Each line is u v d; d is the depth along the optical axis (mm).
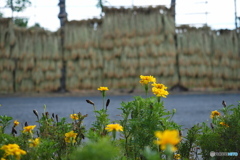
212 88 14484
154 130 2430
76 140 2590
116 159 2082
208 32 14492
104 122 2621
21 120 6547
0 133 2398
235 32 14727
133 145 2549
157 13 14133
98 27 14070
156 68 14117
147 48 14109
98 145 1359
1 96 13336
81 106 9109
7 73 13844
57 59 14016
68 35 14039
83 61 14008
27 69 13922
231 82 14633
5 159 2021
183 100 10680
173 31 14219
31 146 2281
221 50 14562
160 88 2650
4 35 13906
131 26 14055
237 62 14703
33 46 13984
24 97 12945
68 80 14016
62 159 2352
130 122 2482
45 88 13953
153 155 1376
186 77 14289
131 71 14016
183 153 2754
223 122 2729
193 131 2826
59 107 8992
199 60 14391
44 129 2748
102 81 14031
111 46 14023
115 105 9023
